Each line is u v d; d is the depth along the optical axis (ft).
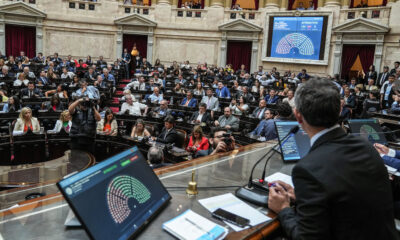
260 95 34.81
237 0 65.51
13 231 3.96
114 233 3.84
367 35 46.85
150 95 32.55
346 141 4.11
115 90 42.16
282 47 52.34
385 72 39.86
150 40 57.57
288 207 4.50
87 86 32.99
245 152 8.09
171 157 14.79
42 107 26.35
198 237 3.92
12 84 34.32
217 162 7.13
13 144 17.08
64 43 56.29
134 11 57.62
